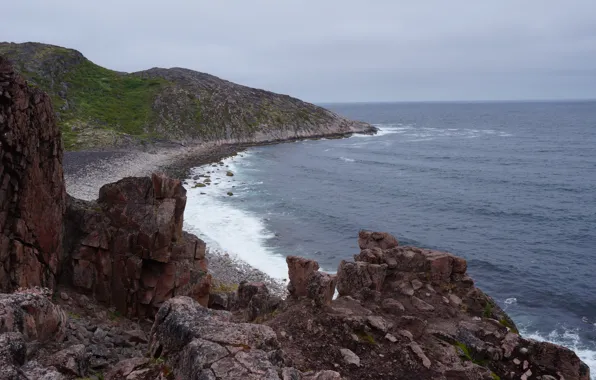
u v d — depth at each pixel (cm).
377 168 9331
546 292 3775
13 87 1728
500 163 10081
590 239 5072
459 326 1471
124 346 1553
